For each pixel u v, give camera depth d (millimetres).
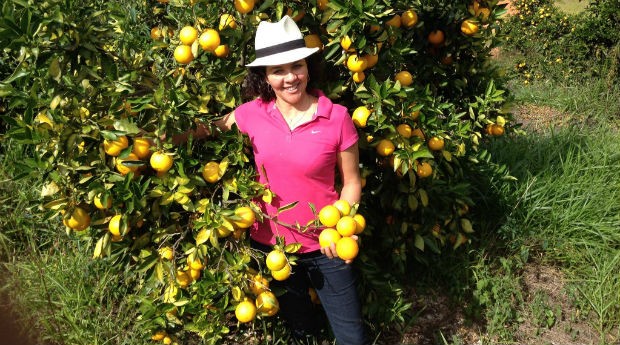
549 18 8500
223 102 2652
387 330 3344
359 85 2754
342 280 2514
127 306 3281
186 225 2641
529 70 8344
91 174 2389
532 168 4715
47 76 2219
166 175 2406
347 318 2600
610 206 4121
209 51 2494
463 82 3664
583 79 7617
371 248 3514
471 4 3414
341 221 2256
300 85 2191
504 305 3371
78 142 2268
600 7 7398
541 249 4004
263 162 2344
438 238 3555
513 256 3865
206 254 2449
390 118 2736
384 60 2869
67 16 2164
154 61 3086
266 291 2559
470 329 3383
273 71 2170
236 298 2502
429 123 2900
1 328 3139
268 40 2152
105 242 2539
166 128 2322
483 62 3764
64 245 3756
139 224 2547
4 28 2043
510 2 9492
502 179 4254
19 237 3928
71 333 3098
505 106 3711
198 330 2574
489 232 4082
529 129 6207
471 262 3701
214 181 2477
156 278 2535
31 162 2318
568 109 6918
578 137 5309
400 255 3414
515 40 8531
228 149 2422
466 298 3598
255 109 2344
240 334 3268
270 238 2533
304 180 2299
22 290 3414
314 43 2719
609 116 6637
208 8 2541
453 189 3469
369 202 3449
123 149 2295
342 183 2676
